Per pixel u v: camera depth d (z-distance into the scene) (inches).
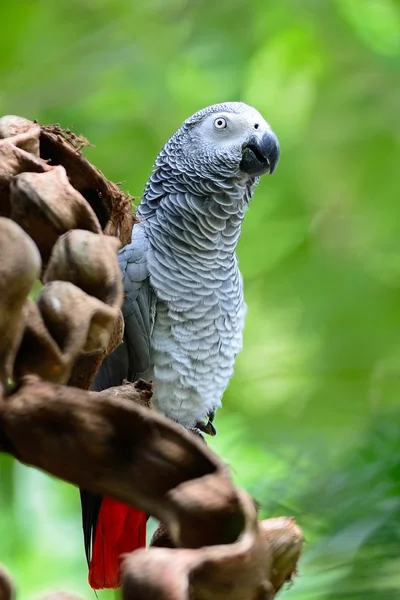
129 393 60.4
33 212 42.8
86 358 42.3
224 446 187.6
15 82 238.1
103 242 41.3
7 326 35.6
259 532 33.1
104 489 35.7
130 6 253.1
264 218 243.6
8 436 35.9
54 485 199.6
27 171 45.9
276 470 146.3
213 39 243.9
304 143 241.4
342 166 239.3
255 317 243.4
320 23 242.2
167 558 30.9
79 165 52.0
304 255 242.2
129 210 53.3
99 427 35.1
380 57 243.8
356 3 245.8
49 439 35.3
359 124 237.6
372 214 241.3
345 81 242.4
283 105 249.1
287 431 195.9
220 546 31.9
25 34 241.1
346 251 242.8
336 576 113.6
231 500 33.3
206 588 32.2
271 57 247.3
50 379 37.7
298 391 228.5
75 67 239.0
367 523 118.0
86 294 39.8
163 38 246.5
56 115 237.6
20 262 34.9
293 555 38.7
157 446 35.0
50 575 192.4
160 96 240.4
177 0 250.5
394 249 241.0
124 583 30.2
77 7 248.1
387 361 233.1
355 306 237.5
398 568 112.7
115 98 243.8
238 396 226.5
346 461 130.3
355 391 225.1
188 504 33.3
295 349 238.4
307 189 242.1
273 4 242.2
